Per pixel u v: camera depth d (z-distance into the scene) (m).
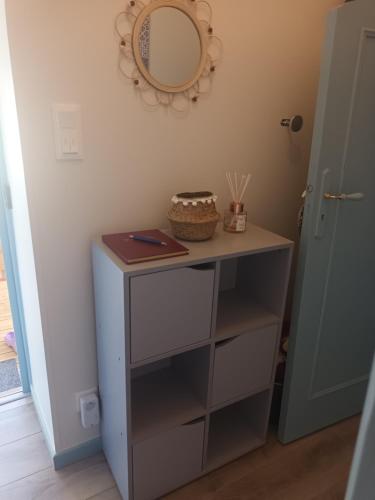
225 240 1.36
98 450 1.63
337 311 1.60
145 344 1.19
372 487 0.49
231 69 1.44
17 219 1.47
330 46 1.20
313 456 1.66
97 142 1.26
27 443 1.67
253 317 1.48
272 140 1.66
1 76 1.23
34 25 1.06
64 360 1.45
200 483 1.52
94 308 1.44
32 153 1.16
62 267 1.33
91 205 1.32
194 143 1.46
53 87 1.14
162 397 1.49
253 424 1.72
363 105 1.33
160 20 1.24
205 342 1.32
